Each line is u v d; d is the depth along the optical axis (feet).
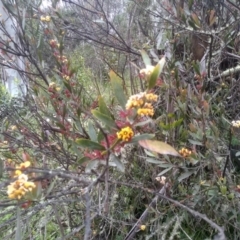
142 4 6.45
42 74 5.04
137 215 5.56
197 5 5.92
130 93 6.19
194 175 4.94
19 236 2.38
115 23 7.98
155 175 5.03
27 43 4.98
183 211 4.69
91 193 4.56
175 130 4.87
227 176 4.73
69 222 4.95
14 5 5.36
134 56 6.77
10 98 6.50
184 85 5.01
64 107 4.28
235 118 5.49
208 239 4.33
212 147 4.53
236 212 4.45
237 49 6.21
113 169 5.06
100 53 7.55
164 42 6.57
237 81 5.65
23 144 5.06
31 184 2.33
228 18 5.54
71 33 7.89
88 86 7.45
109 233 5.01
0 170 2.52
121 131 2.60
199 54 6.31
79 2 6.95
